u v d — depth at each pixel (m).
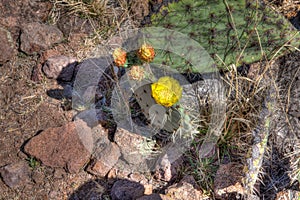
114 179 1.51
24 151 1.54
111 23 1.76
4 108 1.63
